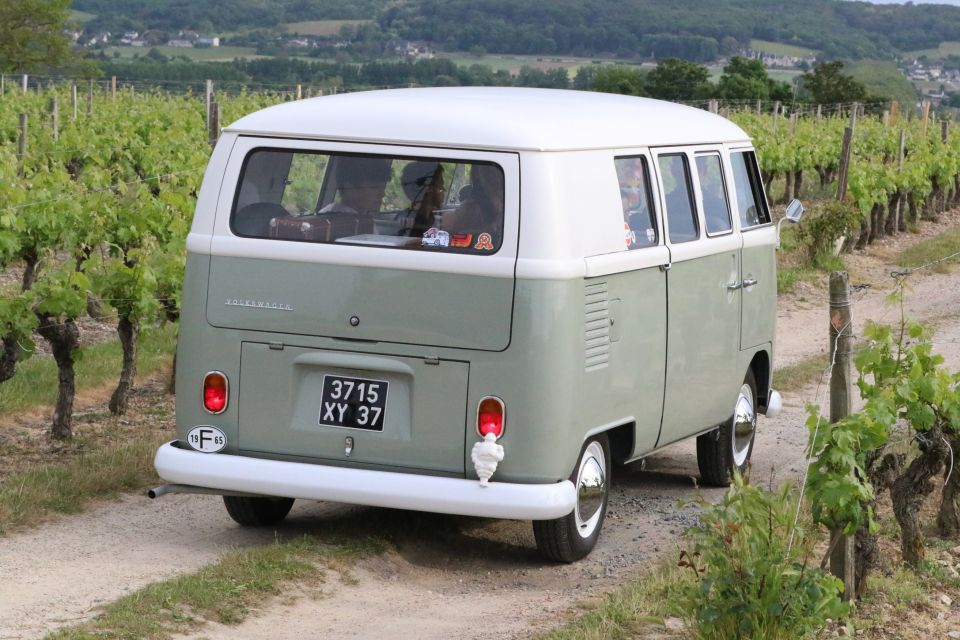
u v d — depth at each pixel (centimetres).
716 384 997
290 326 782
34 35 10612
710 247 957
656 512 994
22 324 1148
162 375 1526
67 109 3988
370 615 719
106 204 1555
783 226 3152
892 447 1022
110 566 794
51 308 1154
